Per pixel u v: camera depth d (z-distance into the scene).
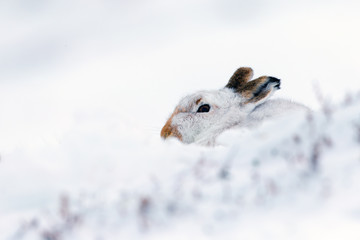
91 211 17.69
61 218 17.52
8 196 20.03
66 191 19.95
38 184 20.59
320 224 14.74
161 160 22.27
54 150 24.39
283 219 15.32
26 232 17.11
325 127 19.98
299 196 16.20
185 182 19.09
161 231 15.79
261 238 14.69
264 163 19.12
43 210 18.53
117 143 24.17
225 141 26.73
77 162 22.62
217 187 18.02
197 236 15.27
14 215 18.61
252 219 15.64
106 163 22.22
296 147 19.38
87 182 20.77
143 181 20.19
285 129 21.20
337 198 15.64
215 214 16.25
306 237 14.37
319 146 18.77
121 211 17.28
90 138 24.12
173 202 17.28
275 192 16.72
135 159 22.45
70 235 16.30
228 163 19.97
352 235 14.07
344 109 21.28
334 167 17.19
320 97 22.97
